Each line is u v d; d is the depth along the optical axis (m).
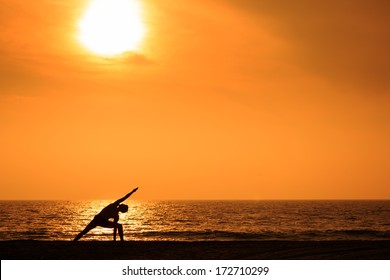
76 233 101.50
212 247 38.50
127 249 36.16
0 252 35.28
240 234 102.75
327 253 35.50
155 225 149.50
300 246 39.44
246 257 33.34
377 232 116.25
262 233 110.25
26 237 88.06
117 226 34.59
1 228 129.12
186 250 36.22
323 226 151.12
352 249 37.75
